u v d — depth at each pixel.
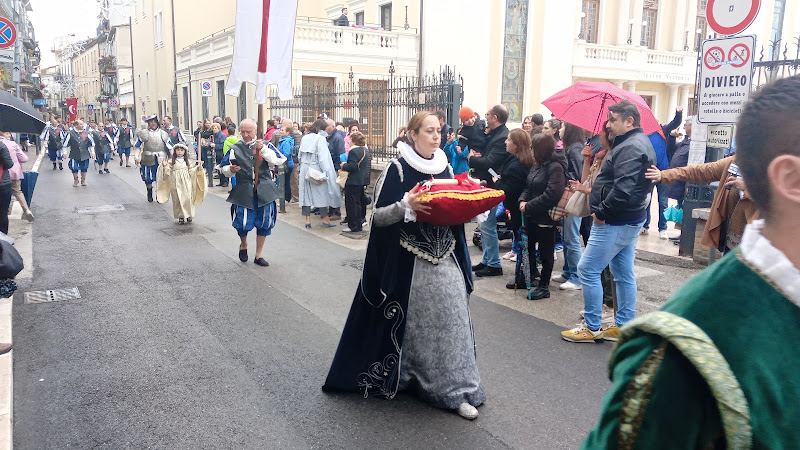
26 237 8.90
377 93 13.47
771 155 0.91
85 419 3.52
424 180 3.46
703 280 0.95
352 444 3.23
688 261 7.25
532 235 5.95
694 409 0.89
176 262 7.43
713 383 0.85
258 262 7.32
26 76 33.16
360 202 9.36
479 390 3.60
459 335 3.52
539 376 4.12
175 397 3.80
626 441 0.93
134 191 14.63
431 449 3.19
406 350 3.58
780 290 0.88
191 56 27.02
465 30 20.69
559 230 7.36
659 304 5.68
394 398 3.73
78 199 13.07
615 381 1.00
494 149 6.70
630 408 0.93
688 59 25.75
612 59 24.27
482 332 4.98
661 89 25.84
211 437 3.31
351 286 6.39
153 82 36.59
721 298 0.91
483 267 6.81
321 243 8.68
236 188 7.12
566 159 5.60
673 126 9.55
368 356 3.68
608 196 4.28
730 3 5.21
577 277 6.29
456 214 3.22
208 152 15.88
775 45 6.58
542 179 5.52
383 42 19.14
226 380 4.04
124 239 8.84
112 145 21.09
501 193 3.36
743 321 0.88
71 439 3.30
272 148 7.38
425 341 3.52
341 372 3.79
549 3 22.53
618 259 4.59
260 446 3.22
